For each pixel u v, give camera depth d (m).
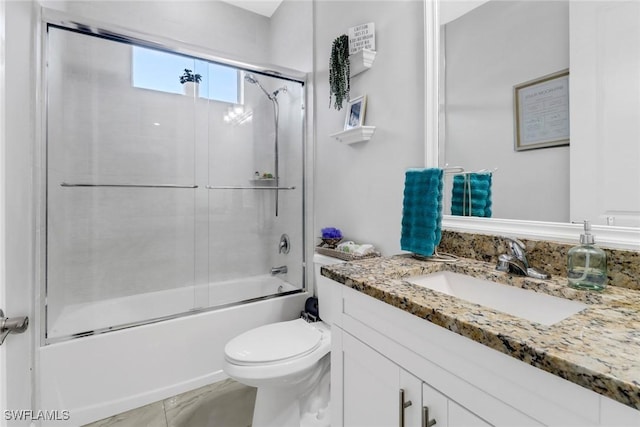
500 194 1.07
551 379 0.50
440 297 0.76
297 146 2.31
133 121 2.17
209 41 2.49
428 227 1.12
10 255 1.00
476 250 1.12
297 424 1.39
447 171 1.24
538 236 0.97
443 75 1.24
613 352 0.48
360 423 0.93
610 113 0.82
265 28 2.76
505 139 1.05
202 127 2.40
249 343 1.39
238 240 2.54
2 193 0.64
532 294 0.84
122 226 2.15
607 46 0.83
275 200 2.50
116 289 2.13
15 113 1.10
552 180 0.94
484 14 1.11
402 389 0.78
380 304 0.85
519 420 0.54
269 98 2.52
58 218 1.80
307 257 2.23
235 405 1.63
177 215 2.33
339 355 1.02
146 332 1.66
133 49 2.11
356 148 1.74
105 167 2.09
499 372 0.57
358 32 1.63
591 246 0.78
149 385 1.66
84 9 2.03
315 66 2.16
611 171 0.82
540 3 0.96
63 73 1.86
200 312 1.87
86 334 1.56
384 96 1.53
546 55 0.95
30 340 1.33
